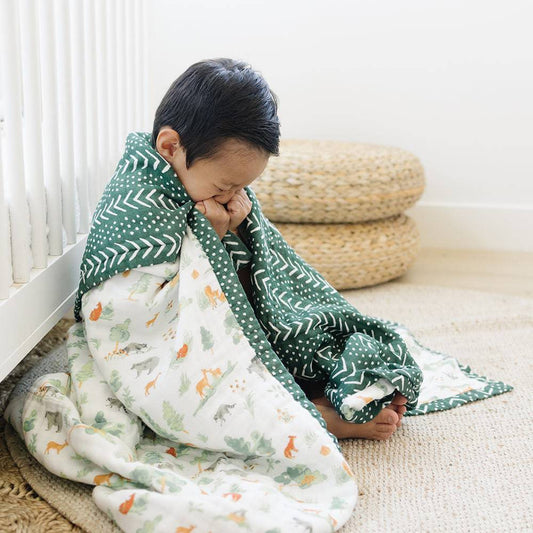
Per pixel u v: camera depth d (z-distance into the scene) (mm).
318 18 2033
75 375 953
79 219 1169
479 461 999
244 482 831
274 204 1659
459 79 2057
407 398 1016
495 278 1878
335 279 1689
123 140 1373
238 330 925
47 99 989
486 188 2121
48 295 1013
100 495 821
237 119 899
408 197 1780
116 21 1276
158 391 881
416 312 1589
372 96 2082
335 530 797
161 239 923
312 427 874
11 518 828
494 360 1354
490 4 2002
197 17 2033
